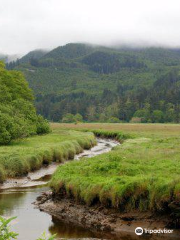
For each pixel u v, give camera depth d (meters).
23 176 28.33
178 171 19.50
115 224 16.31
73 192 19.25
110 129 91.81
